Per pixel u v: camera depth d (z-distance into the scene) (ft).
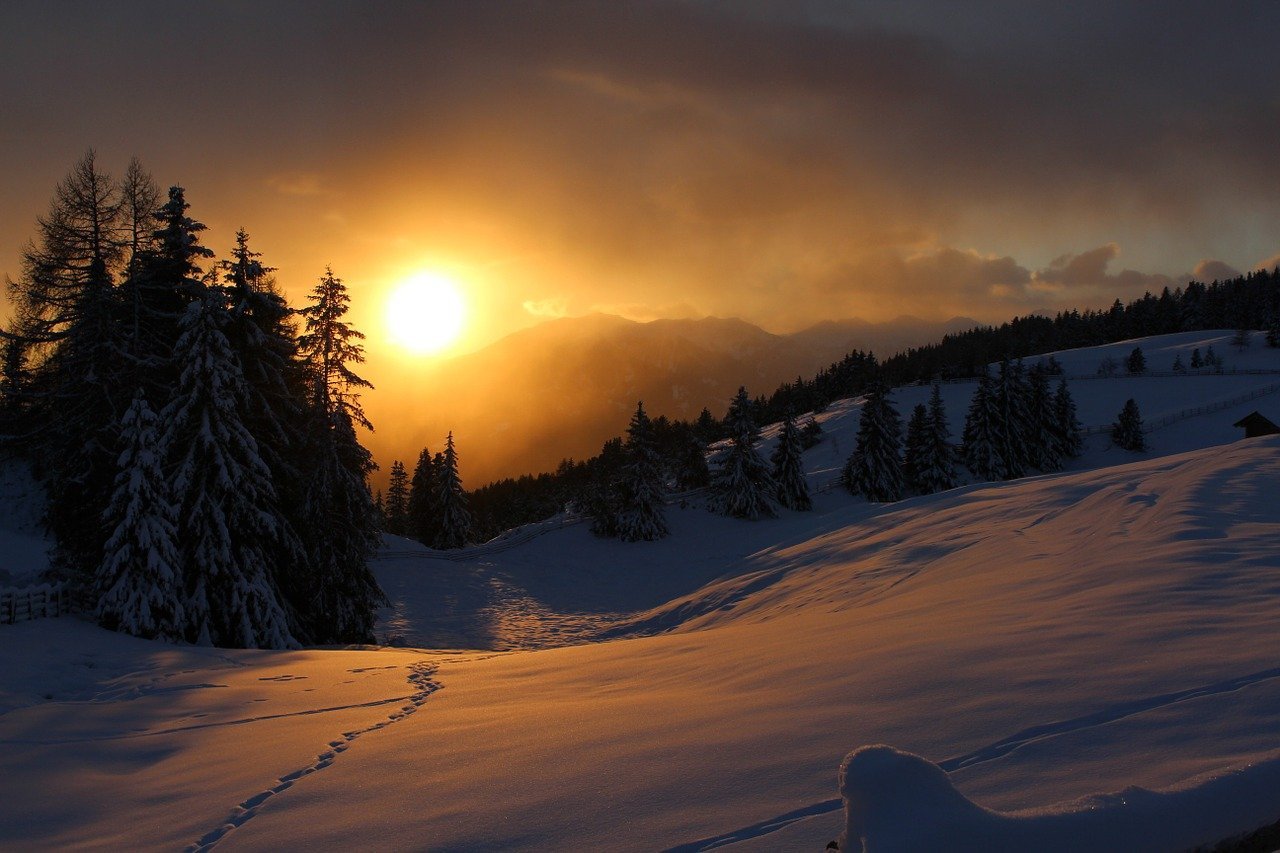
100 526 67.51
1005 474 202.69
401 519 277.03
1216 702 14.32
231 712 34.73
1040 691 16.76
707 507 180.65
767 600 74.95
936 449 197.47
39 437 84.33
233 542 70.13
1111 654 18.95
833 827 12.09
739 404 177.17
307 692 39.04
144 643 59.11
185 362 69.10
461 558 144.97
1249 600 23.80
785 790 14.01
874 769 9.36
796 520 170.50
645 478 161.58
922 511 101.04
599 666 38.73
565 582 134.10
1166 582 28.17
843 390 466.70
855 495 198.49
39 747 29.09
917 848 8.38
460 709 30.01
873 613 40.70
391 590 121.80
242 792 20.98
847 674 22.53
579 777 17.17
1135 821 9.05
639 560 148.77
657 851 12.48
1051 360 358.23
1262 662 16.26
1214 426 232.32
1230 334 422.00
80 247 75.77
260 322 81.25
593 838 13.55
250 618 68.13
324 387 82.38
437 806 16.98
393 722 28.84
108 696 40.78
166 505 64.13
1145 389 296.71
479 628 101.60
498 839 14.32
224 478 66.64
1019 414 207.10
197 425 68.74
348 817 17.30
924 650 23.57
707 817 13.48
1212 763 11.64
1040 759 12.92
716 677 28.09
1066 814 9.08
